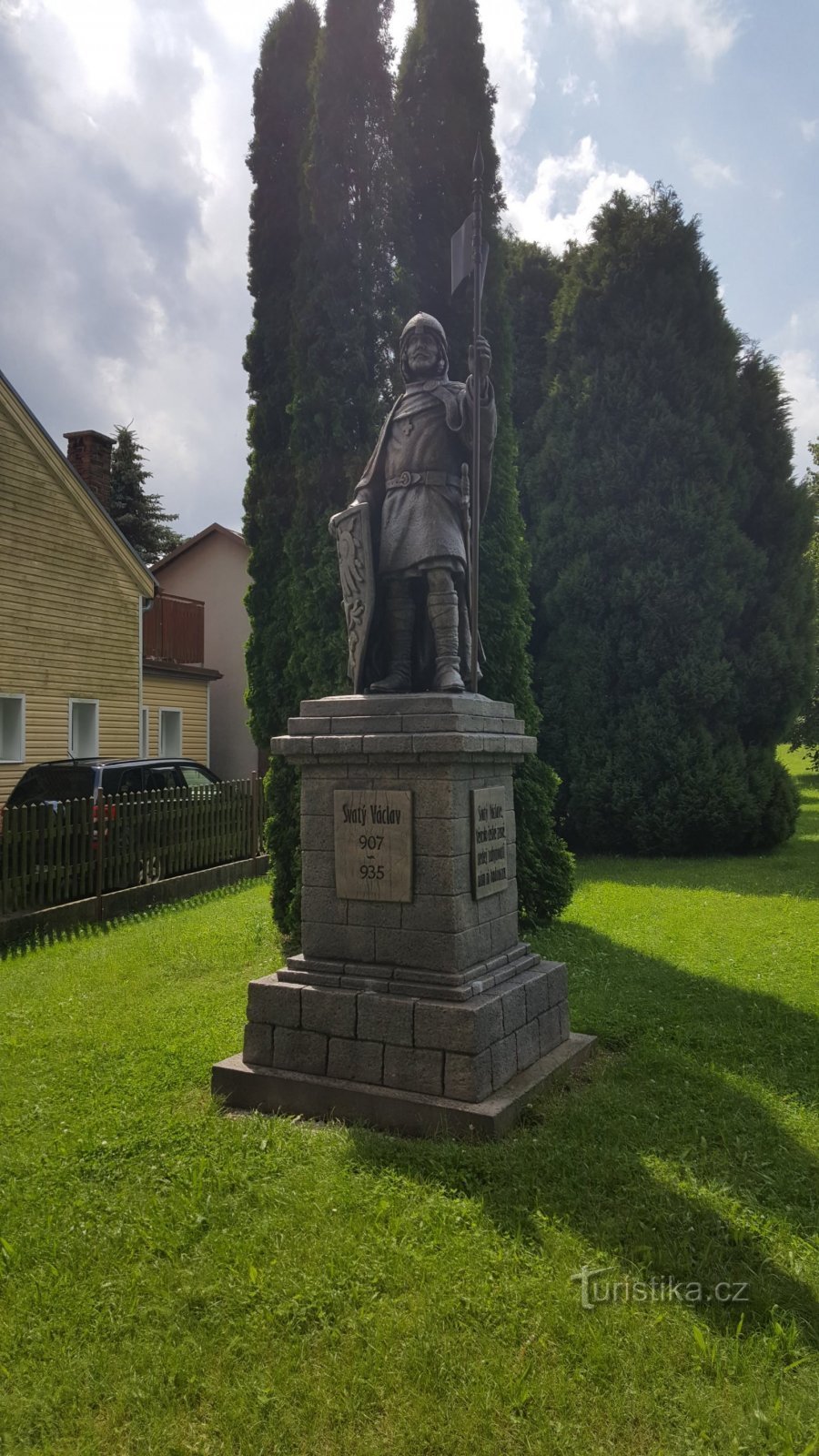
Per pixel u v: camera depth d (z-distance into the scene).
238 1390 2.56
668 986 6.55
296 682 8.66
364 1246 3.17
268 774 8.61
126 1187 3.67
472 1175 3.65
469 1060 4.08
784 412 14.59
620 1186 3.58
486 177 8.95
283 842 8.42
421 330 5.02
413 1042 4.21
